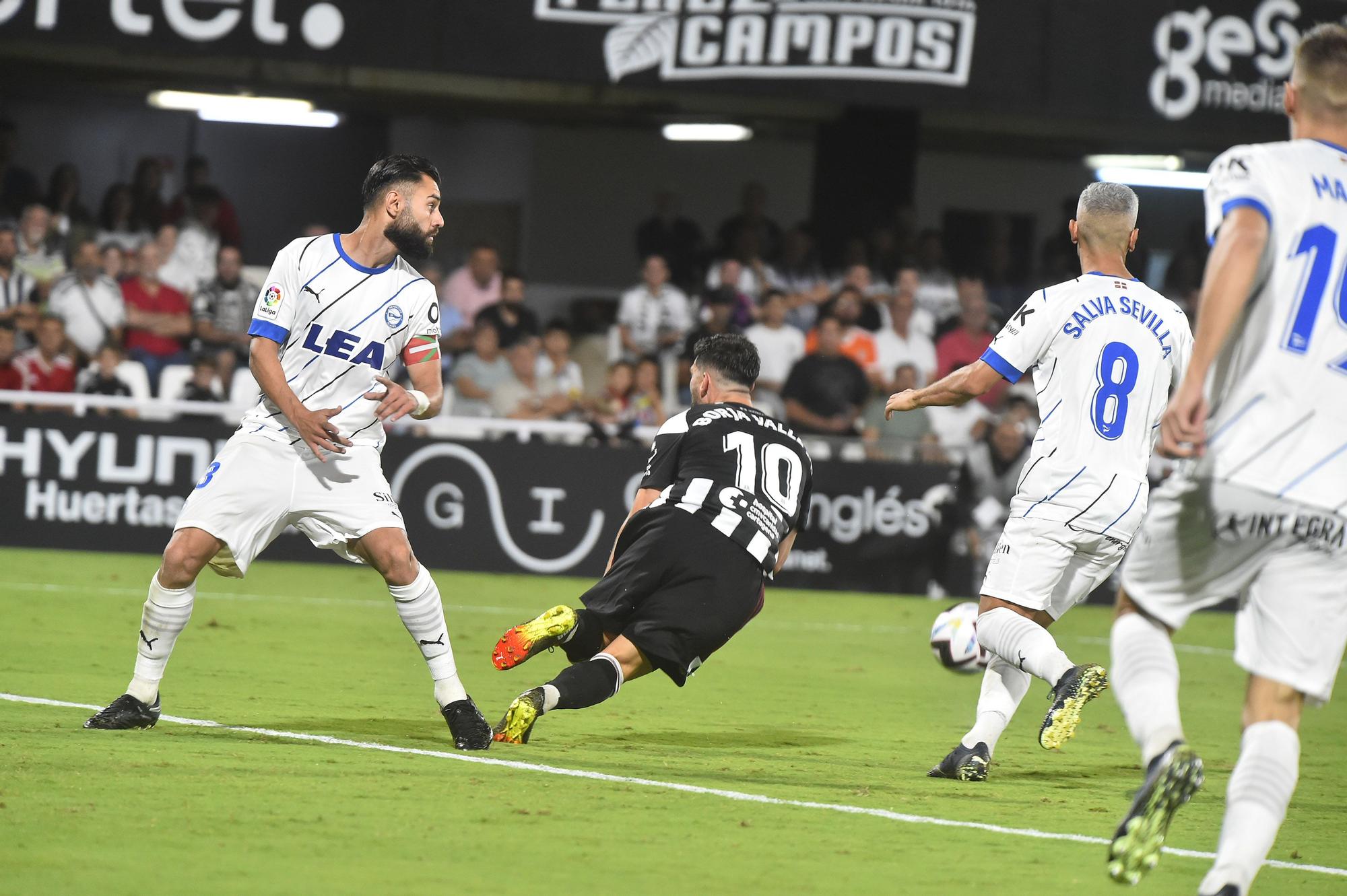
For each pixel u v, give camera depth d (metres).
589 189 69.38
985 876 12.78
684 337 54.44
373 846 12.68
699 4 50.56
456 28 49.72
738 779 17.06
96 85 63.12
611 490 47.06
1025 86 51.66
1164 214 69.75
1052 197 69.88
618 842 13.30
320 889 11.20
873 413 51.22
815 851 13.40
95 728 17.89
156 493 45.56
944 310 58.44
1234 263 10.93
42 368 48.09
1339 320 11.33
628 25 50.38
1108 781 18.66
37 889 10.83
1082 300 17.97
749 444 19.44
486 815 14.12
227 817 13.45
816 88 51.06
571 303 69.50
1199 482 11.52
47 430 45.12
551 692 18.02
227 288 51.25
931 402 18.34
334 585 41.41
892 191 60.19
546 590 42.78
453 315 56.00
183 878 11.34
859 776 17.84
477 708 20.17
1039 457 18.05
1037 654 17.17
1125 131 63.56
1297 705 11.54
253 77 60.91
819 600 45.12
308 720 19.80
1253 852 10.81
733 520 18.95
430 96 62.59
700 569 18.72
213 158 67.12
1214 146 63.91
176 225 56.00
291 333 17.88
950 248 69.38
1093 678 16.62
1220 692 29.84
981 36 51.38
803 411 49.91
